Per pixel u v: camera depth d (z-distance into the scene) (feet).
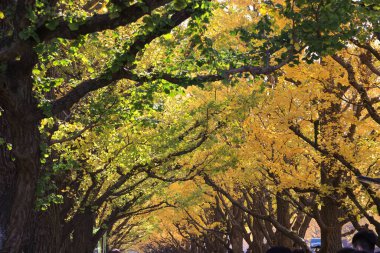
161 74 34.27
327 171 57.88
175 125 57.98
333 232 61.57
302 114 52.85
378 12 35.22
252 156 60.95
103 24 26.40
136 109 44.06
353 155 52.65
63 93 50.44
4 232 33.65
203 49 35.99
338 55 51.11
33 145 29.17
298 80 53.98
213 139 61.21
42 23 26.20
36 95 35.19
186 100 61.67
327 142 52.75
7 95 27.71
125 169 61.26
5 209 34.63
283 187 57.88
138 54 48.19
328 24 32.91
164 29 30.89
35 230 53.88
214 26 55.52
